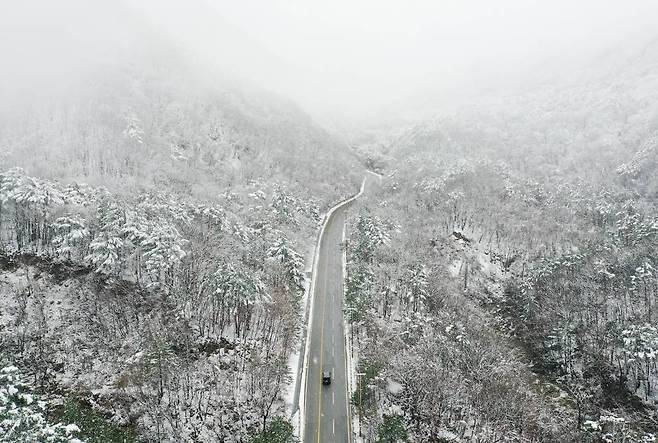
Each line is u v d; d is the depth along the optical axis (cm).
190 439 4519
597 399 6619
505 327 8069
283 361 5734
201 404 4900
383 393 5553
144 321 5709
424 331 6612
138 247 6338
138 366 4816
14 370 3538
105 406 4644
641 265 7581
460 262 9350
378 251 8556
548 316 7875
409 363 5681
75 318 5588
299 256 7712
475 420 5425
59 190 6888
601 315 7819
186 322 5856
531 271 8775
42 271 6097
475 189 11150
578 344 7369
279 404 5084
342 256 8994
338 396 5362
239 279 5781
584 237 9312
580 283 8175
